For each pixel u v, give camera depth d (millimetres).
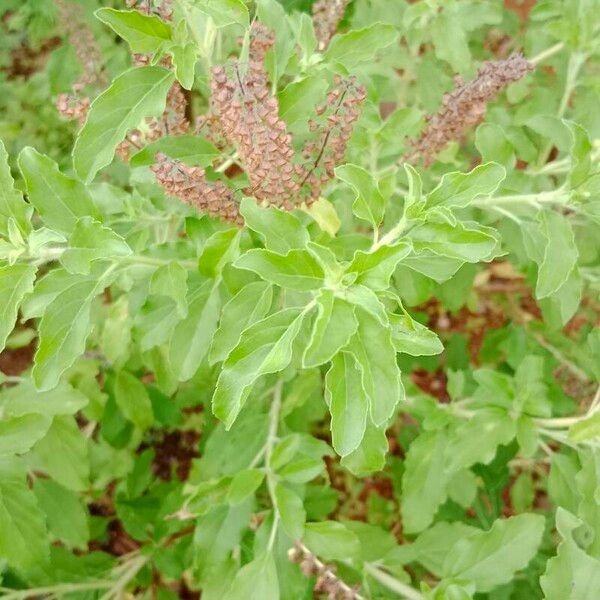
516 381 278
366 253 171
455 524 303
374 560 315
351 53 245
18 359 488
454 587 243
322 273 176
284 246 189
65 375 356
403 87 367
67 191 200
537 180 320
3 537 254
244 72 198
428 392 523
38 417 262
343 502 470
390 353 164
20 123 470
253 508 283
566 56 355
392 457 413
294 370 267
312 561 245
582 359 369
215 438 324
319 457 280
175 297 223
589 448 270
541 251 255
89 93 319
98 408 351
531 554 252
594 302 451
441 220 191
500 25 421
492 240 187
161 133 225
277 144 190
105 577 343
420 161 267
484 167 188
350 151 289
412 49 339
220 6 192
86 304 207
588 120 314
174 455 446
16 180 447
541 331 425
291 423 337
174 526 342
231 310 214
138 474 376
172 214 269
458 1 337
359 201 194
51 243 241
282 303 245
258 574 247
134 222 262
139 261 227
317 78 210
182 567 344
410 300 295
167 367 313
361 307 171
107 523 414
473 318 544
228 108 190
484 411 273
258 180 202
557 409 333
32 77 474
